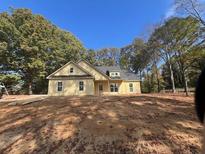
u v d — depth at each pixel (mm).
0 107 12047
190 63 25109
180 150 6184
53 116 9461
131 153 6098
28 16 37062
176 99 14664
